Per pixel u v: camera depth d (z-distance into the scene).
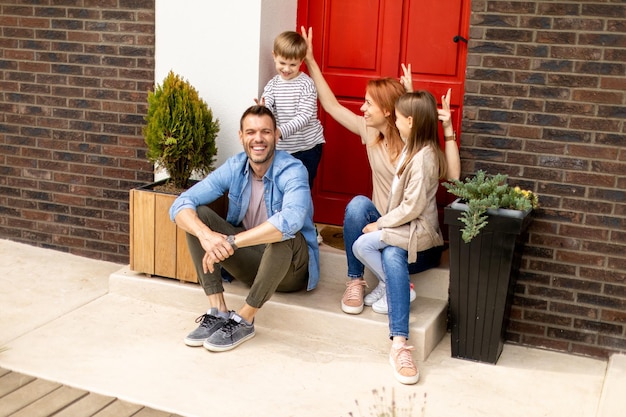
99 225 5.34
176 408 3.48
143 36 4.97
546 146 4.15
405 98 4.01
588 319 4.21
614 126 4.02
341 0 4.91
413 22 4.76
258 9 4.58
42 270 5.12
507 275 3.88
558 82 4.07
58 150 5.35
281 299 4.36
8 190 5.55
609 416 3.56
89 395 3.56
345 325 4.16
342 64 4.98
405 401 3.63
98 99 5.17
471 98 4.23
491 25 4.14
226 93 4.75
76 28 5.13
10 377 3.69
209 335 4.11
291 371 3.87
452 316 4.06
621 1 3.91
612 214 4.09
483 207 3.80
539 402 3.70
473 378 3.90
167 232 4.54
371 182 5.07
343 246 4.74
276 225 3.91
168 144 4.43
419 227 4.00
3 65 5.38
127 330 4.26
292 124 4.45
